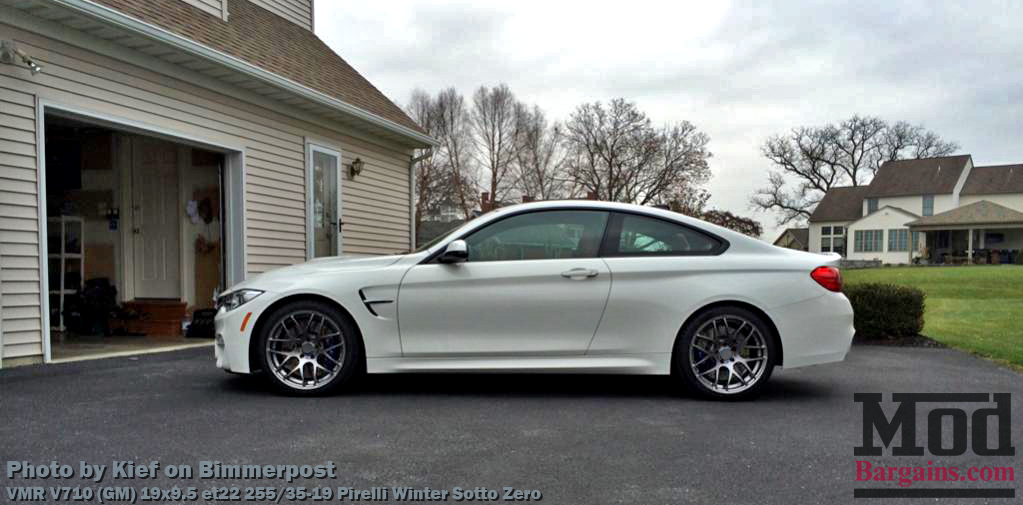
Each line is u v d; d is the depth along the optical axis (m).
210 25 7.58
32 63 5.03
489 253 4.21
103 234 7.91
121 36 5.63
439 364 4.14
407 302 4.11
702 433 3.39
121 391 4.23
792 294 4.11
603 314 4.11
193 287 7.72
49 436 3.19
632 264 4.14
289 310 4.12
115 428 3.35
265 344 4.12
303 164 8.44
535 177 44.47
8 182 4.98
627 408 3.92
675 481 2.69
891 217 40.28
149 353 5.94
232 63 6.57
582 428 3.46
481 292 4.10
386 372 4.14
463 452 3.04
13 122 5.00
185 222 7.71
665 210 4.34
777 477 2.76
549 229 4.25
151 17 6.33
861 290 7.21
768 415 3.78
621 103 40.28
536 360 4.14
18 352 5.09
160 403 3.91
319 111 8.50
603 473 2.78
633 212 4.29
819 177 52.44
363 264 4.24
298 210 8.34
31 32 5.10
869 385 4.65
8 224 4.98
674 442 3.23
